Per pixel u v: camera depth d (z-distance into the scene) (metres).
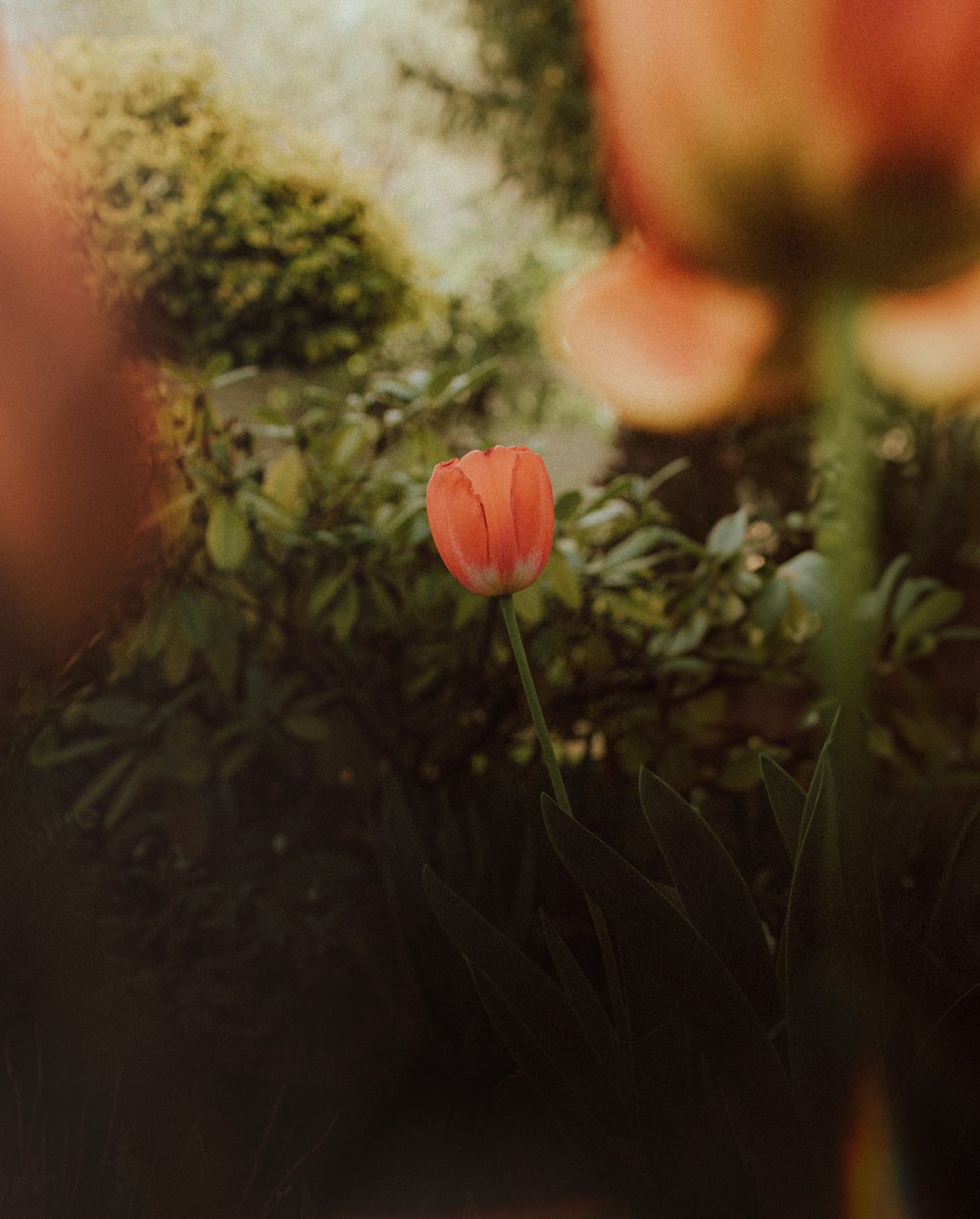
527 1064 0.74
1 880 0.98
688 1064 0.73
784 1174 0.68
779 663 1.25
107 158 3.29
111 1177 0.79
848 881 0.68
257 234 3.65
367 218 4.05
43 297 0.52
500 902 1.00
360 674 1.36
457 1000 0.97
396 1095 0.97
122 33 8.62
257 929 1.08
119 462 0.53
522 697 1.31
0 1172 0.77
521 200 6.21
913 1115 0.67
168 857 1.19
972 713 1.77
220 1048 1.02
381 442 1.27
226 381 1.23
